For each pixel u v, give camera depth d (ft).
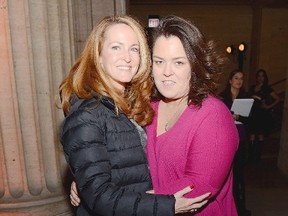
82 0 9.91
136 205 3.81
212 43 4.60
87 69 4.44
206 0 31.17
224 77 32.96
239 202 11.23
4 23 6.61
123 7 10.71
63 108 4.49
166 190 4.39
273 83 32.60
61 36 7.23
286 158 15.25
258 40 31.53
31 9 6.69
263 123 16.69
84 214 4.79
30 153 7.21
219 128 4.34
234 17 32.14
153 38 4.77
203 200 4.30
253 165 16.75
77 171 3.92
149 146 4.87
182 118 4.60
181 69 4.58
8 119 6.97
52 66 7.14
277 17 31.17
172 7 31.22
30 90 6.97
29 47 6.81
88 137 3.97
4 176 7.25
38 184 7.40
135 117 4.88
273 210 12.31
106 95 4.35
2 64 6.74
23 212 7.40
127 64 4.69
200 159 4.32
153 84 5.24
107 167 4.02
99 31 4.57
